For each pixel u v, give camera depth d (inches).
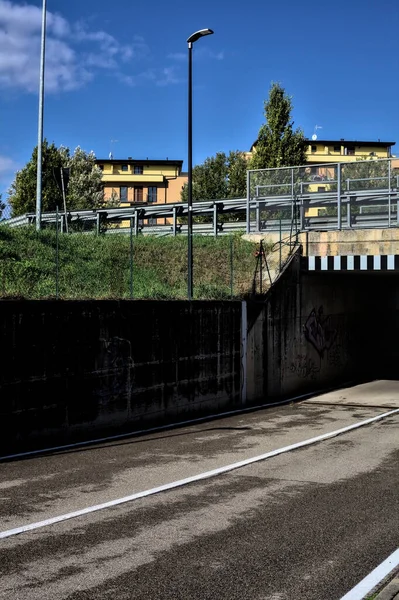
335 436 561.9
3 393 481.4
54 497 343.9
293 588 224.2
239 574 236.5
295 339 917.8
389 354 1320.1
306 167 951.0
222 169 2273.6
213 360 735.7
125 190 3358.8
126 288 784.3
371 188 896.9
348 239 892.0
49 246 847.7
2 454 471.8
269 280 882.8
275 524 298.2
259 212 987.3
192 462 441.4
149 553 258.1
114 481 382.0
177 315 674.2
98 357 571.5
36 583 227.1
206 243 977.5
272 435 566.6
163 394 655.8
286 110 1674.5
